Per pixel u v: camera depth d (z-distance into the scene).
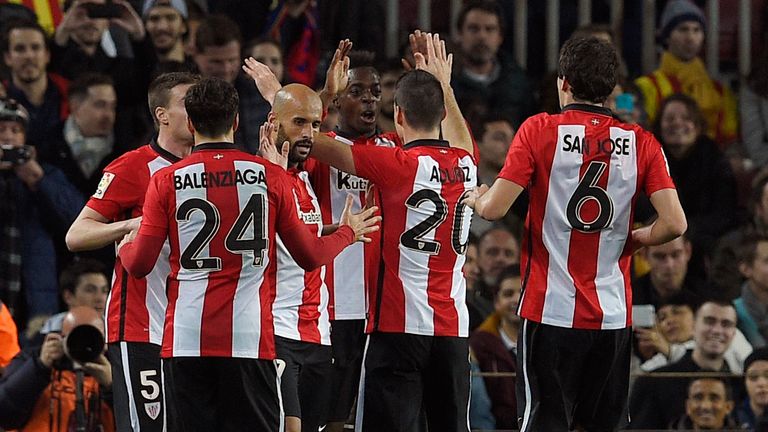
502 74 40.81
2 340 31.36
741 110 42.72
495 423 32.00
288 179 23.66
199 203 23.14
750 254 36.09
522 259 24.22
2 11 39.78
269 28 41.25
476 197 24.09
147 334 25.23
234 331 23.17
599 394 24.20
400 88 26.36
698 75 42.66
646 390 32.56
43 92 37.69
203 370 23.31
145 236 23.11
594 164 23.58
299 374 26.62
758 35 44.12
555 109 38.31
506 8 43.19
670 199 23.55
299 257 23.69
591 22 43.59
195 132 23.53
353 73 27.95
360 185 27.91
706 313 33.25
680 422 32.38
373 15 42.06
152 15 38.88
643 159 23.72
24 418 29.39
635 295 36.34
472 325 34.50
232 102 23.38
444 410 26.47
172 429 23.83
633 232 24.16
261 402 23.53
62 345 28.81
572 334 23.69
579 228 23.61
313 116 25.20
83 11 38.41
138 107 38.28
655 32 43.75
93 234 24.41
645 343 33.75
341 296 28.00
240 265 23.22
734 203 40.06
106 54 38.53
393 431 26.22
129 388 25.25
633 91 40.47
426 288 26.06
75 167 36.78
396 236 25.95
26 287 35.47
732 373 31.75
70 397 29.45
